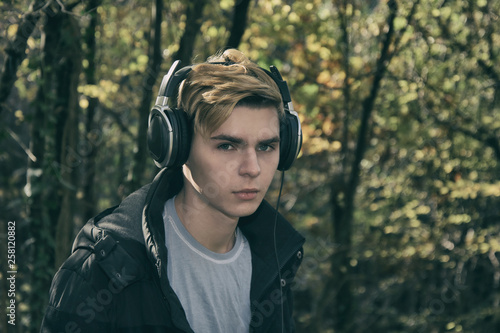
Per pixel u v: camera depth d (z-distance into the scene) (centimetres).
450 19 729
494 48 768
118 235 105
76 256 106
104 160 757
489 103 811
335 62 739
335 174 861
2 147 435
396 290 997
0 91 340
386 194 920
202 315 116
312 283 963
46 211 392
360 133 775
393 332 1021
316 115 766
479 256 910
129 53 672
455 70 770
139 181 488
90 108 542
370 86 771
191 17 465
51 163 382
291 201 941
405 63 779
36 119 378
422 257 882
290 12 693
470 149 827
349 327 881
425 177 880
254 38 699
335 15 739
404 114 791
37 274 394
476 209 873
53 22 360
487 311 837
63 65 381
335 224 829
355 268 1056
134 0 652
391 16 699
